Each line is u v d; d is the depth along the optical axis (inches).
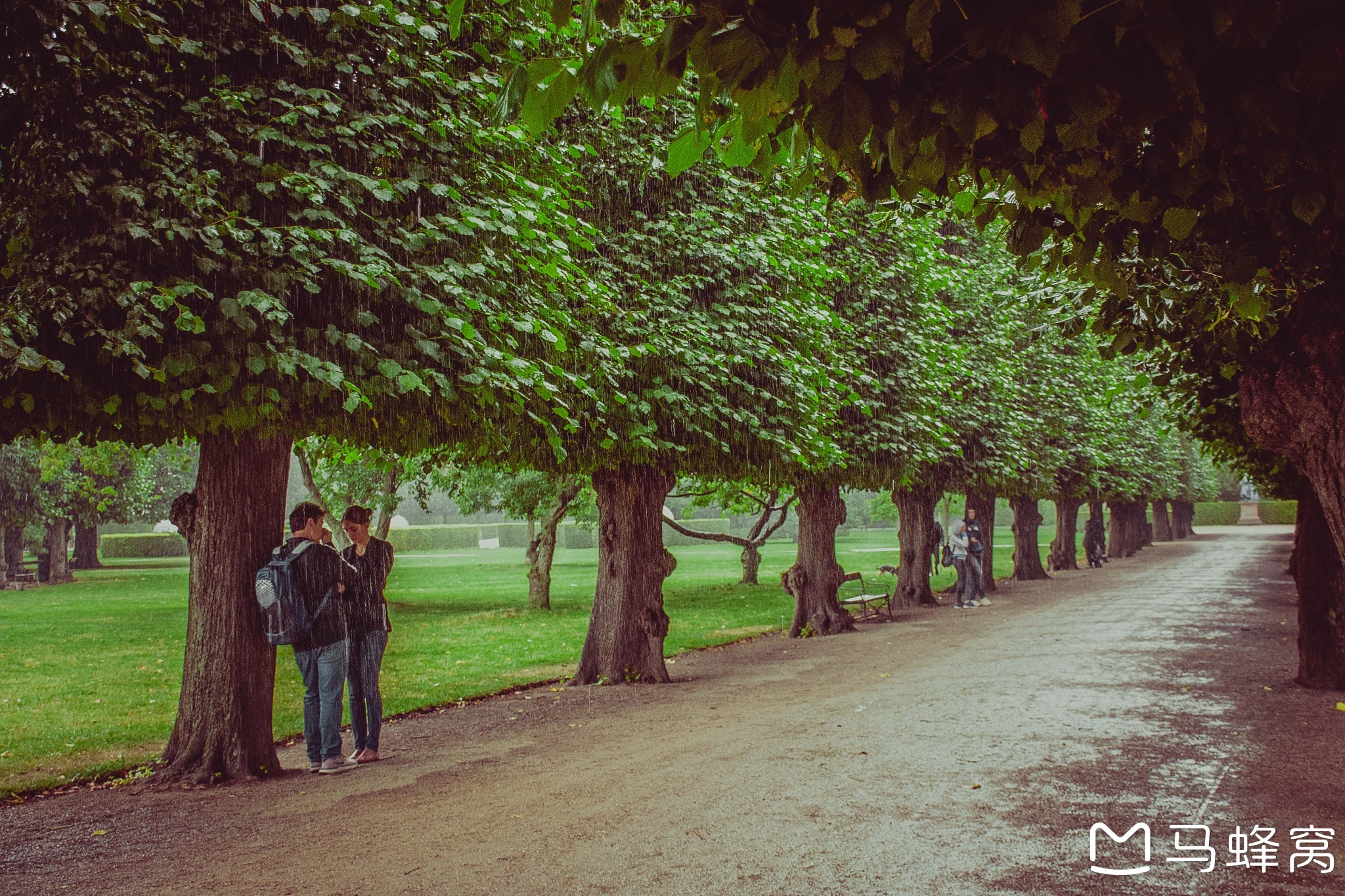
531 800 242.5
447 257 292.5
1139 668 445.4
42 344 221.1
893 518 2506.2
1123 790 238.8
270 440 294.5
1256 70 109.2
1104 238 162.7
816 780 253.1
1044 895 169.0
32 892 184.4
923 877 178.9
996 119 109.1
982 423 774.5
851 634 648.4
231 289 241.3
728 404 446.0
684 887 176.1
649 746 305.7
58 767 307.6
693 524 2866.6
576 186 355.9
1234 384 425.4
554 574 1491.1
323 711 286.2
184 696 285.9
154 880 189.2
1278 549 1785.2
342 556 307.6
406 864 193.3
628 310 415.5
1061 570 1389.0
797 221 504.1
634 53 107.8
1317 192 127.3
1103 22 99.3
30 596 1153.4
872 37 94.6
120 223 220.1
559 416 363.9
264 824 228.7
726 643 635.5
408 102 291.6
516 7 322.7
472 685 461.7
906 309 645.9
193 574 288.0
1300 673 393.4
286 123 253.6
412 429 291.3
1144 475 1498.5
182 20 251.6
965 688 399.9
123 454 1194.0
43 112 228.4
